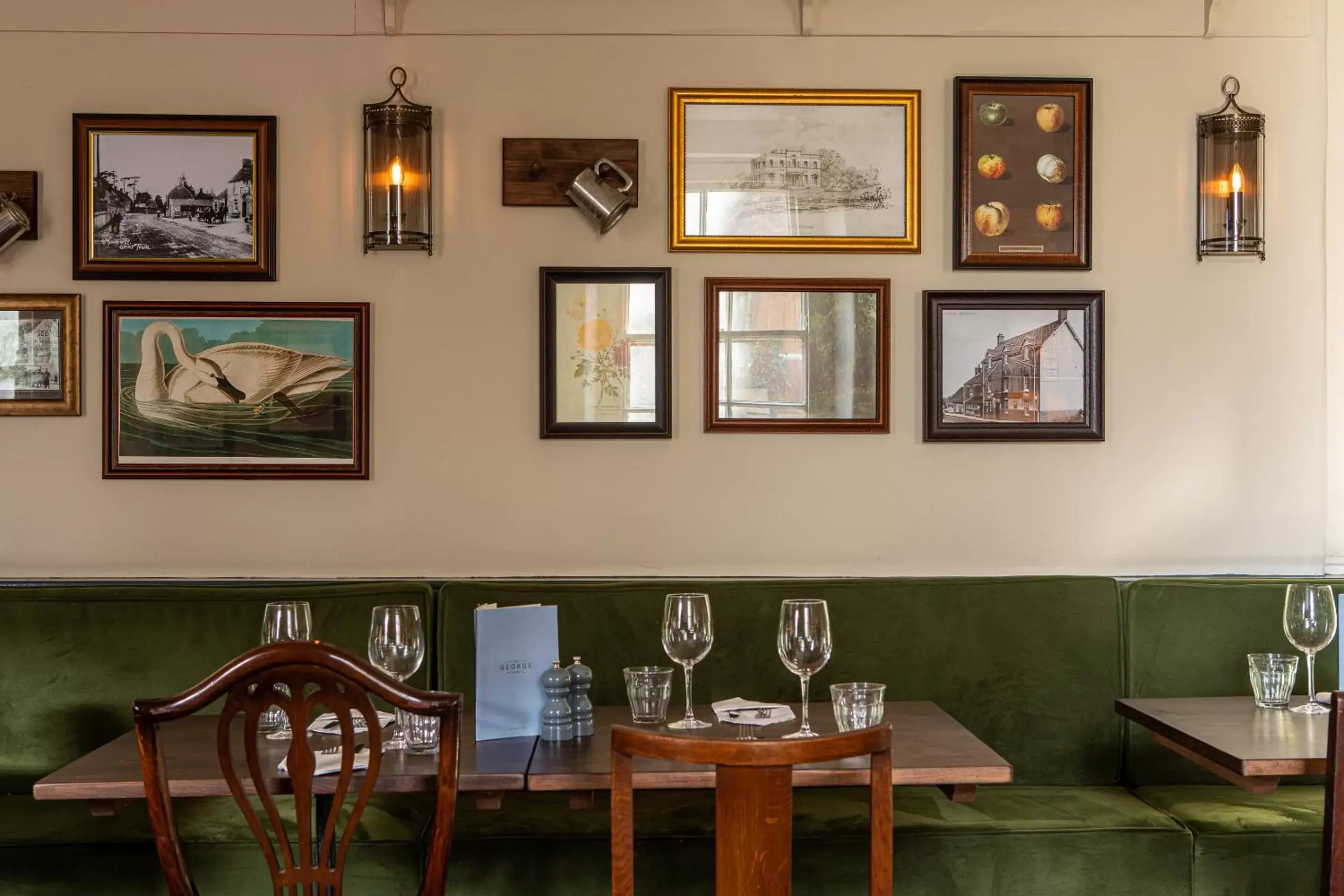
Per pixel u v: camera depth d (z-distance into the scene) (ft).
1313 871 8.43
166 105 10.75
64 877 8.14
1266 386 10.99
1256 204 10.74
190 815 8.55
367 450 10.73
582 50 10.86
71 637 9.74
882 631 10.03
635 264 10.85
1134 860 8.39
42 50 10.68
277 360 10.71
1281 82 10.98
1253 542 10.99
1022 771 9.98
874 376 10.86
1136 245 10.98
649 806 8.85
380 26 10.78
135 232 10.67
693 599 7.35
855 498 10.92
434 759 6.63
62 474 10.68
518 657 7.30
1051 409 10.88
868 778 6.36
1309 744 7.06
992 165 10.87
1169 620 10.16
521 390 10.83
